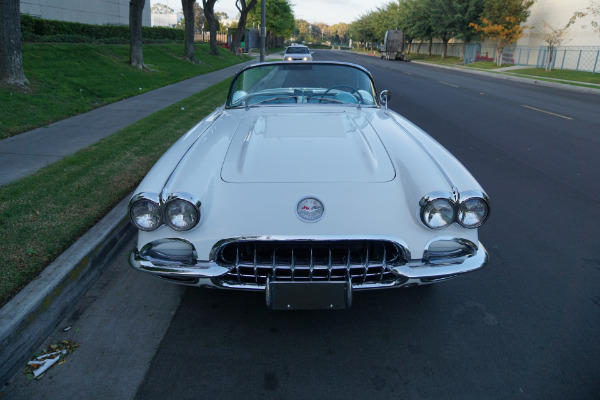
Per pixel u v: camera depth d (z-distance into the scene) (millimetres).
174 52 21172
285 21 52344
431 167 2340
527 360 2229
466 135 7781
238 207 2150
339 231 2100
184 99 9961
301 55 24938
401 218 2158
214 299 2773
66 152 5273
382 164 2414
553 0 30609
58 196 3859
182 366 2184
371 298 2789
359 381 2094
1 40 8039
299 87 3760
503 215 4156
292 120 3113
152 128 6738
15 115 6863
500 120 9445
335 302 2186
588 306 2705
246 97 3715
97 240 3086
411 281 2201
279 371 2156
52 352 2270
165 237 2158
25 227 3225
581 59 27422
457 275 2232
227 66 21688
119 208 3672
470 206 2119
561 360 2227
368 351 2303
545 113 10672
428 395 2008
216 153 2527
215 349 2312
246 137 2762
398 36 44812
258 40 51719
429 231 2164
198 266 2158
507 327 2498
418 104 11719
